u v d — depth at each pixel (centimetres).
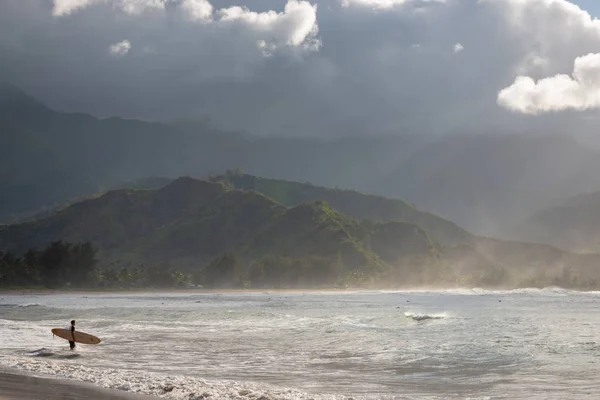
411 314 8012
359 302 14812
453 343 4131
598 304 14112
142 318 7006
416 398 2230
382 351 3703
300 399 2139
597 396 2250
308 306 11631
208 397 2130
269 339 4438
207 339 4438
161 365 3142
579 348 3806
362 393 2345
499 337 4550
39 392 2212
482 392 2364
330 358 3400
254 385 2439
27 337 4522
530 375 2789
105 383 2431
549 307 12000
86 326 5691
